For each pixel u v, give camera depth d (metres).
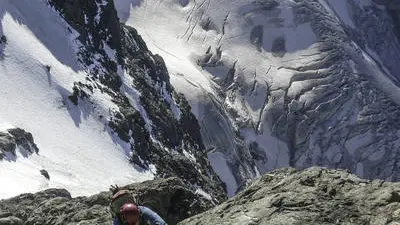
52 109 76.56
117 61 103.00
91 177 65.50
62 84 81.62
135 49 115.19
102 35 102.19
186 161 92.88
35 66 80.94
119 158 76.12
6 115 68.56
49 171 59.38
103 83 91.12
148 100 101.44
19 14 88.81
